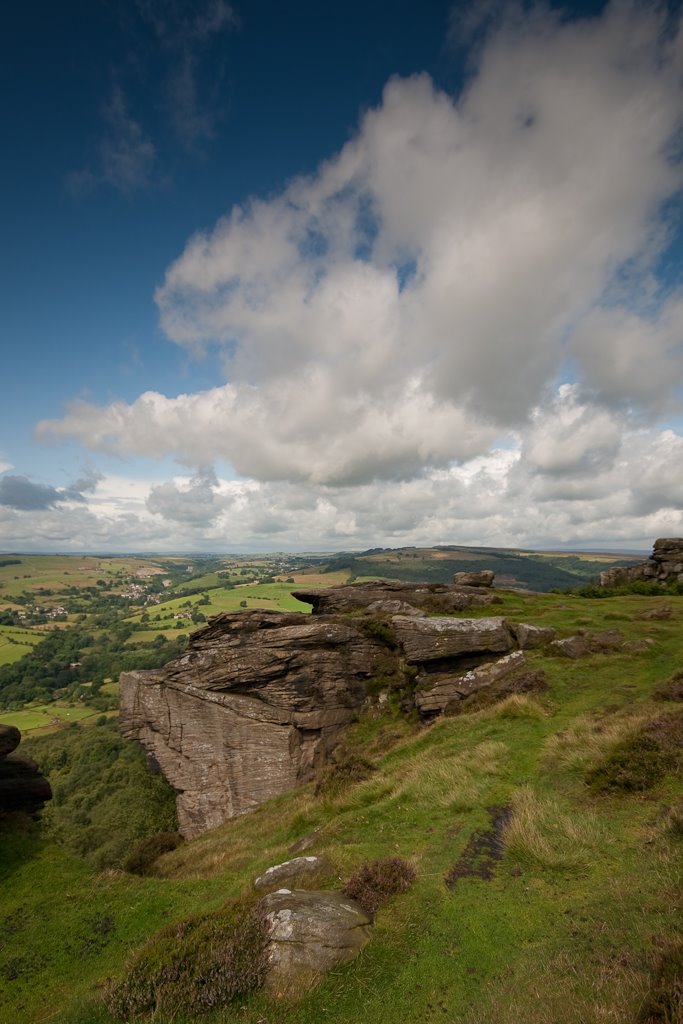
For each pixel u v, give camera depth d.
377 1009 8.16
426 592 52.31
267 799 37.75
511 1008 7.63
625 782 14.52
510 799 15.82
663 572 61.50
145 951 10.58
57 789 68.44
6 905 15.55
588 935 8.96
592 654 30.55
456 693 30.72
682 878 9.64
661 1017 6.36
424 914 10.70
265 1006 8.42
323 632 41.84
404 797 18.14
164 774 44.28
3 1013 11.12
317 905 10.66
